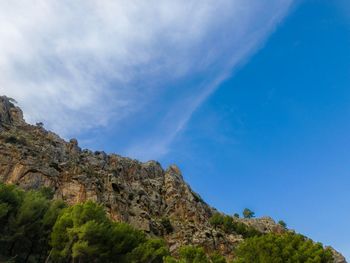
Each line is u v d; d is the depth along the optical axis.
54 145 118.62
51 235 51.56
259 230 136.88
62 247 50.91
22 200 57.34
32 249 55.91
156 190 129.12
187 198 129.88
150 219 105.12
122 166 131.12
